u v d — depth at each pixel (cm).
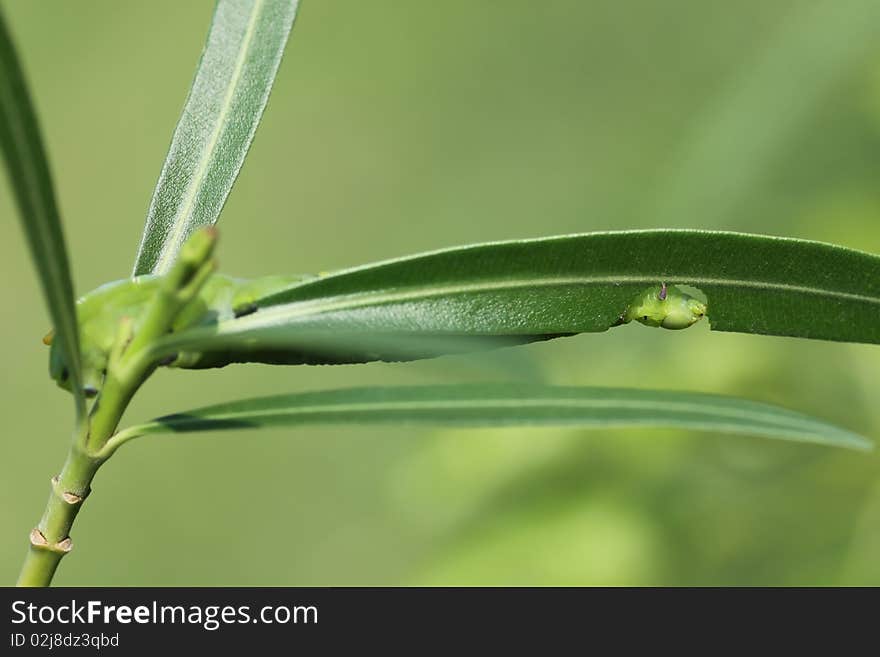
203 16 118
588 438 60
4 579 103
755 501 59
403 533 103
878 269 36
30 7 115
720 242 36
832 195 61
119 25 118
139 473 106
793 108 60
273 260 114
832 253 36
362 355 35
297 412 34
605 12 110
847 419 59
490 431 61
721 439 60
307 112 118
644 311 36
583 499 59
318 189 116
